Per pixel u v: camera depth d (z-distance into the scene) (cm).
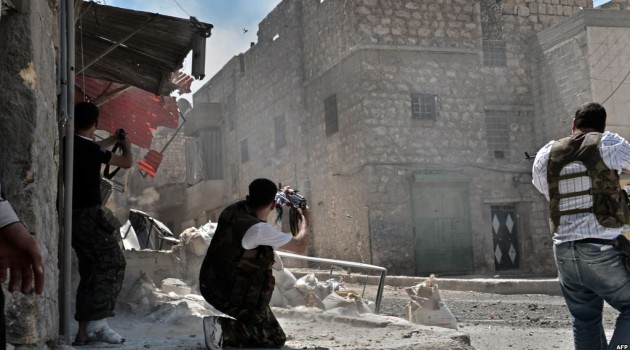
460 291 1293
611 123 1748
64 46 421
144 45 736
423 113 1867
